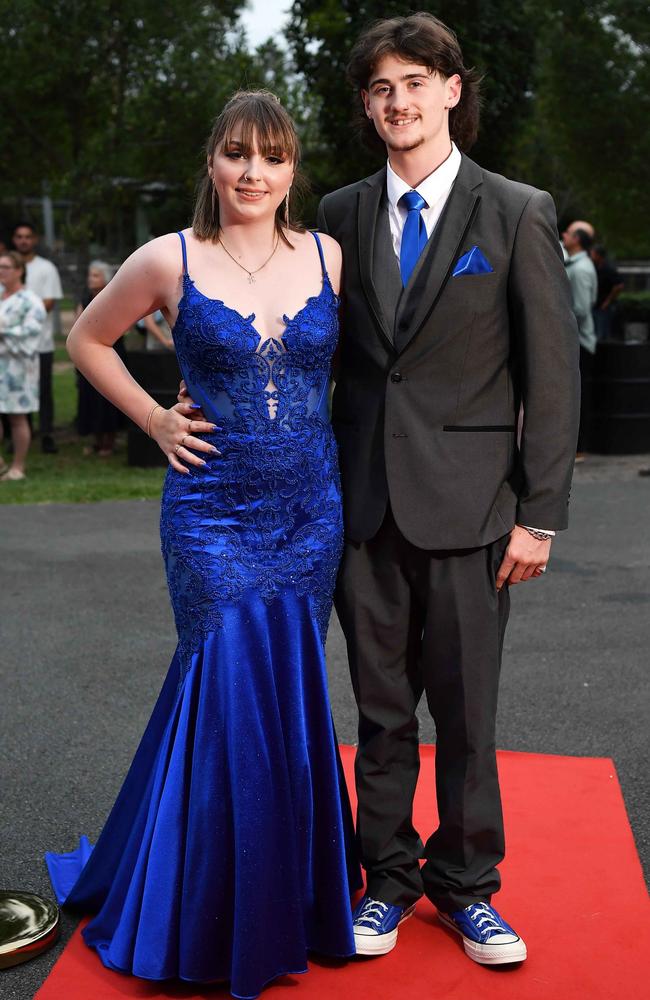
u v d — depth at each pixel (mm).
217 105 10961
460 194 2531
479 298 2490
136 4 10555
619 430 9906
